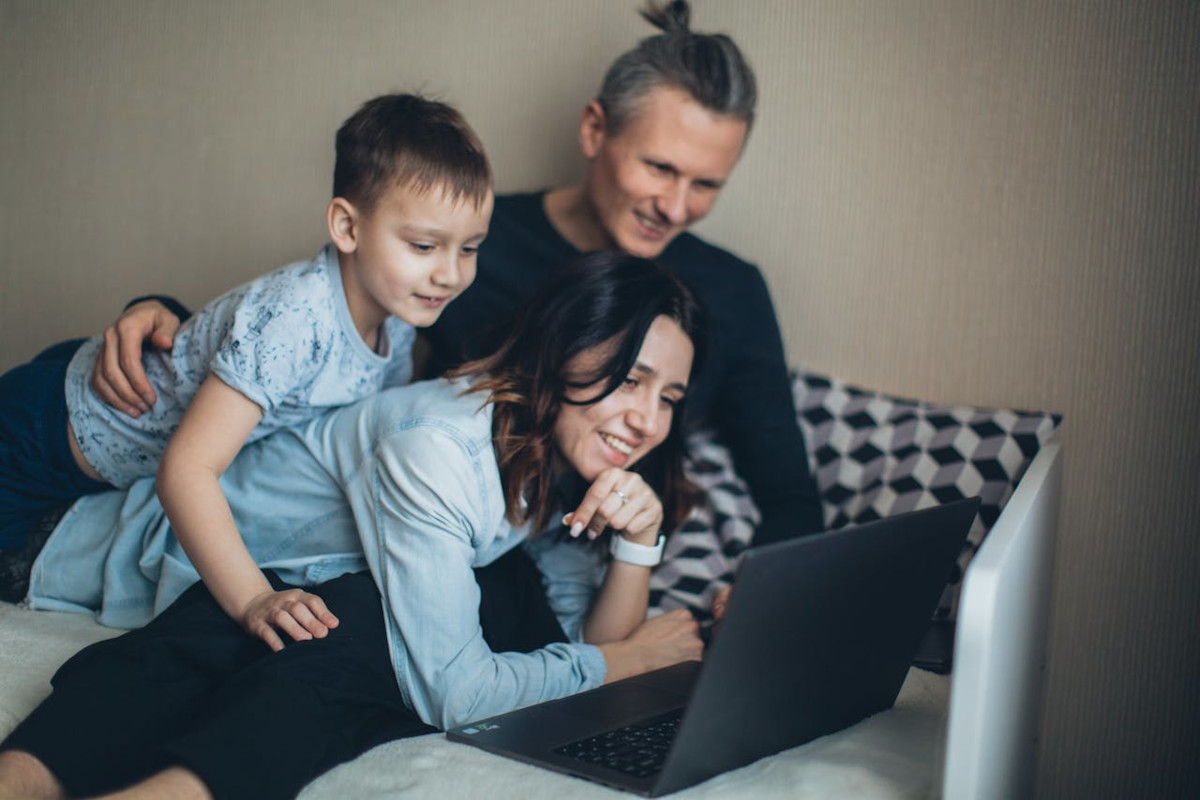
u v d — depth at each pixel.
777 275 1.79
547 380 1.27
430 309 1.32
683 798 0.93
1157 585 1.60
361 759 1.02
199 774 0.89
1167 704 1.60
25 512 1.43
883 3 1.69
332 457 1.28
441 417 1.21
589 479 1.31
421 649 1.14
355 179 1.29
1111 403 1.61
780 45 1.75
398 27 1.93
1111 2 1.57
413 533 1.16
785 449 1.65
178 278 2.07
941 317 1.70
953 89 1.67
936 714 1.18
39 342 2.16
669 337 1.28
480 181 1.28
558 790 0.94
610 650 1.29
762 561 0.87
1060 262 1.62
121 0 2.06
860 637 1.06
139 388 1.37
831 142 1.74
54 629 1.31
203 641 1.10
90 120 2.09
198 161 2.04
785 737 1.04
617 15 1.82
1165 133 1.56
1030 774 1.46
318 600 1.13
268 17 1.99
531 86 1.88
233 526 1.20
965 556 1.53
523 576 1.35
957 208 1.68
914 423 1.64
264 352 1.26
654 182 1.53
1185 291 1.56
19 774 0.91
